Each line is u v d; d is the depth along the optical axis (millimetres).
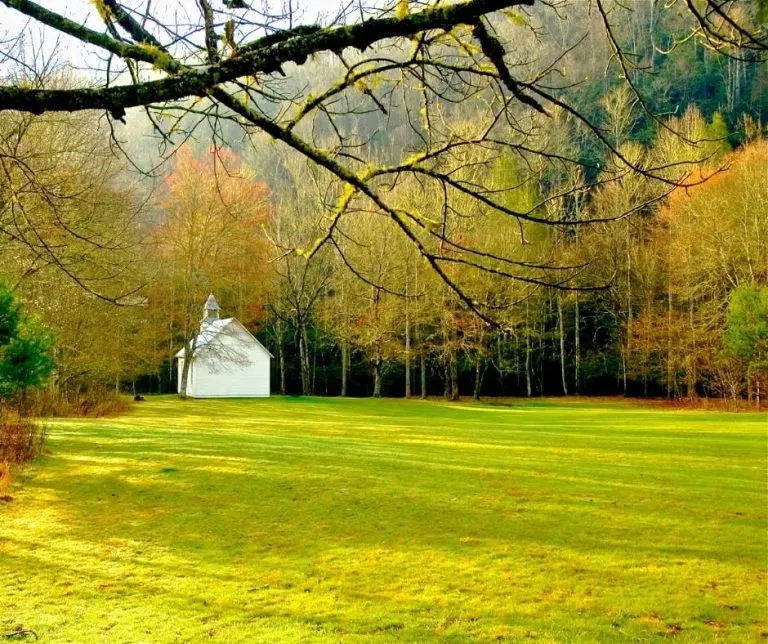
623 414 33625
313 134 2961
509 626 7281
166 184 37281
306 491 13070
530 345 54375
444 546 9906
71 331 25734
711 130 35844
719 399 40938
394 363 52906
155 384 57094
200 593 8375
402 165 2521
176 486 13500
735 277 41000
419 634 7125
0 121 8922
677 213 40875
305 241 26719
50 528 11000
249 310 47250
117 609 7867
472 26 2229
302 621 7520
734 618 7320
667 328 43531
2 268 16641
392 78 3105
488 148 2818
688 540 9906
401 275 28344
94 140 13844
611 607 7703
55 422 23062
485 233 31203
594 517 11133
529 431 23672
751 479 13859
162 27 2617
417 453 17203
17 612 7758
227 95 2309
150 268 33500
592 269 40969
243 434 20984
